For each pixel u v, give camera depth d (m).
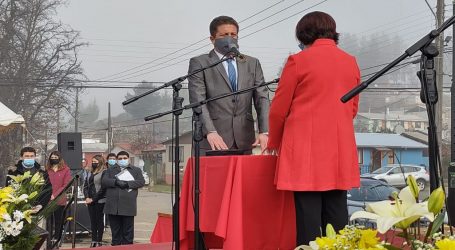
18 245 4.02
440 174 2.44
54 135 38.09
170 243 5.45
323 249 1.92
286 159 3.28
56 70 34.44
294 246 3.46
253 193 3.39
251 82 4.18
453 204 4.46
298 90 3.31
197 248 3.44
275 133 3.44
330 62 3.29
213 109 4.10
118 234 9.06
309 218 3.24
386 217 1.80
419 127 65.00
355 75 3.41
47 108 34.19
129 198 8.98
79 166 11.87
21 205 4.07
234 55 4.04
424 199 2.12
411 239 1.82
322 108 3.25
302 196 3.26
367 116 64.94
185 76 4.11
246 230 3.36
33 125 33.62
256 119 4.21
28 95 33.84
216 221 3.47
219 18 4.19
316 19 3.42
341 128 3.27
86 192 11.86
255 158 3.42
